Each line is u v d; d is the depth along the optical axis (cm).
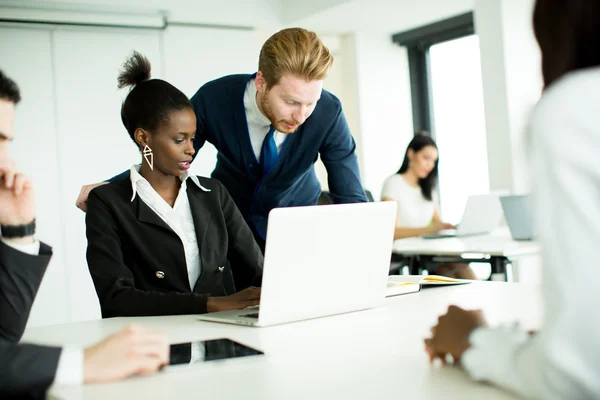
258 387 91
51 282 488
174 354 109
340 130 245
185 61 536
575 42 69
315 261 138
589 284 62
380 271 150
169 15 519
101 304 168
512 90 440
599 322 62
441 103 616
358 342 116
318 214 135
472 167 588
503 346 80
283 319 138
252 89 233
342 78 628
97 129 504
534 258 390
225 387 92
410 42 614
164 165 185
